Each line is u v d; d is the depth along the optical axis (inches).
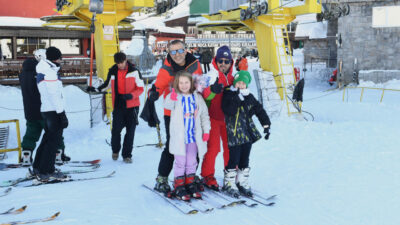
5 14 1009.5
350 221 154.9
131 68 268.2
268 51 528.7
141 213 163.3
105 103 446.0
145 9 519.5
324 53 1124.5
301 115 483.2
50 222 149.3
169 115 184.5
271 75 502.6
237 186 188.5
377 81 825.5
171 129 176.6
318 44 1127.6
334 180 213.2
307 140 331.9
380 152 280.4
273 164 253.6
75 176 224.8
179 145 174.2
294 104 494.9
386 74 819.4
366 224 151.9
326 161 258.5
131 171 241.9
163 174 188.9
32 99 245.6
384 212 164.4
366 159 261.3
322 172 230.7
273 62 517.7
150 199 182.1
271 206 173.3
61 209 165.6
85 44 1022.4
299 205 174.6
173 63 182.4
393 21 823.1
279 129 383.2
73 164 260.7
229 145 179.2
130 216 159.2
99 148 329.4
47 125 205.6
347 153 280.7
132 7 481.7
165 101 176.1
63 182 212.1
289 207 171.9
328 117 516.7
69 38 1007.0
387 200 179.3
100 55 504.1
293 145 313.7
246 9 525.0
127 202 177.2
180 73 172.9
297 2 520.1
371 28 839.7
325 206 172.9
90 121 437.7
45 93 198.7
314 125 397.4
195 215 161.2
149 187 198.4
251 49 1736.0
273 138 343.3
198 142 175.2
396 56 828.6
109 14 494.9
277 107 491.2
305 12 502.6
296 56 1529.3
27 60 242.4
